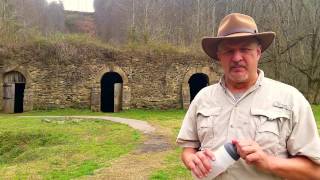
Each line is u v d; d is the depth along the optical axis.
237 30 2.45
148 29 30.39
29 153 11.98
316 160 2.26
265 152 2.30
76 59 23.84
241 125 2.39
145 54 24.56
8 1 32.50
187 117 2.73
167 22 35.62
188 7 36.81
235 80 2.44
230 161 2.23
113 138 13.29
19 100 25.06
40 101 23.50
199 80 28.19
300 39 26.08
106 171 8.53
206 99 2.60
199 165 2.27
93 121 18.08
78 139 13.59
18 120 18.16
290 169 2.21
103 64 24.12
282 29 26.75
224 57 2.50
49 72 23.62
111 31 43.12
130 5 38.06
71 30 43.88
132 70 24.41
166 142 12.48
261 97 2.42
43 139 14.29
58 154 10.94
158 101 24.47
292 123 2.34
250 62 2.44
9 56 23.36
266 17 27.64
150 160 9.68
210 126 2.49
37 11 43.59
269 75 27.45
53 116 20.48
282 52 26.41
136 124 17.08
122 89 24.23
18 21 30.06
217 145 2.44
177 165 9.04
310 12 27.02
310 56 27.48
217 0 35.50
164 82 24.62
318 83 26.56
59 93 23.64
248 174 2.30
